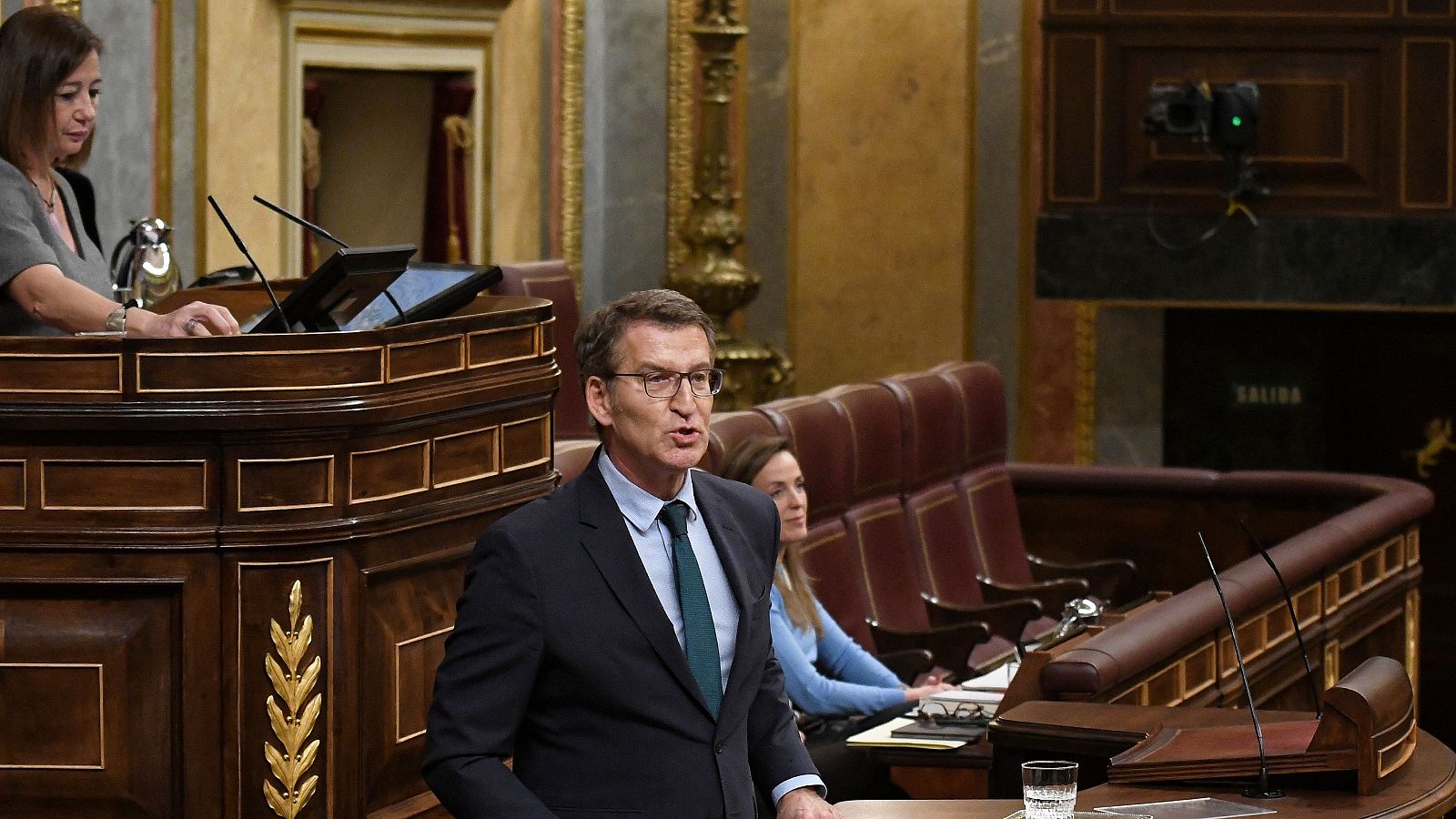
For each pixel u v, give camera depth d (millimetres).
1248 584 10430
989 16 18000
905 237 18250
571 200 17172
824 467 11461
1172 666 9305
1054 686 8172
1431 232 15859
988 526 13609
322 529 7207
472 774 5266
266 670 7180
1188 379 18391
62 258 7746
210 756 7188
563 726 5430
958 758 8430
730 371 17438
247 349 7074
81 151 8000
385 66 15805
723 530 5703
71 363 7000
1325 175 16000
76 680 7180
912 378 13070
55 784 7215
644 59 17609
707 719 5469
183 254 13945
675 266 17797
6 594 7176
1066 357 18156
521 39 16719
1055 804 5641
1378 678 6234
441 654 7918
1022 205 18062
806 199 18344
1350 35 15852
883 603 11836
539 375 8500
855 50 18203
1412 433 18234
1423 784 6066
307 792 7285
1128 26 16109
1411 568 13938
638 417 5469
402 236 16516
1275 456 18375
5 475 7078
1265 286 16094
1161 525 14789
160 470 7094
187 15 13961
